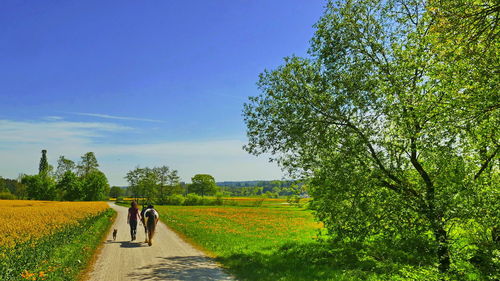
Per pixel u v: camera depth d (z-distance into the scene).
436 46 8.45
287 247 16.00
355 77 12.26
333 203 12.34
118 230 23.52
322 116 13.02
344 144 12.04
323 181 12.53
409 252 10.91
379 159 11.97
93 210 44.50
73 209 46.03
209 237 19.36
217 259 12.58
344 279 9.76
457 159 10.45
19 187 115.75
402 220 11.48
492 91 7.62
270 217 42.19
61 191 103.62
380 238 12.16
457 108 8.51
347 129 12.44
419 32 10.95
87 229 20.94
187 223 29.80
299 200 14.32
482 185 10.33
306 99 13.31
